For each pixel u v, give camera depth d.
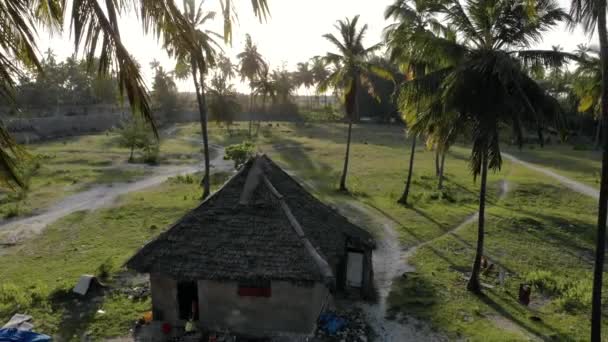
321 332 13.54
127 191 34.28
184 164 48.62
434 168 46.22
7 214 26.50
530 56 15.02
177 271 13.12
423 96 16.34
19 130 60.28
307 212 15.30
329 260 13.80
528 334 13.88
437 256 21.00
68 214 27.19
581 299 16.36
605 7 11.00
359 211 28.94
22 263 19.17
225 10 6.52
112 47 5.49
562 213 29.52
